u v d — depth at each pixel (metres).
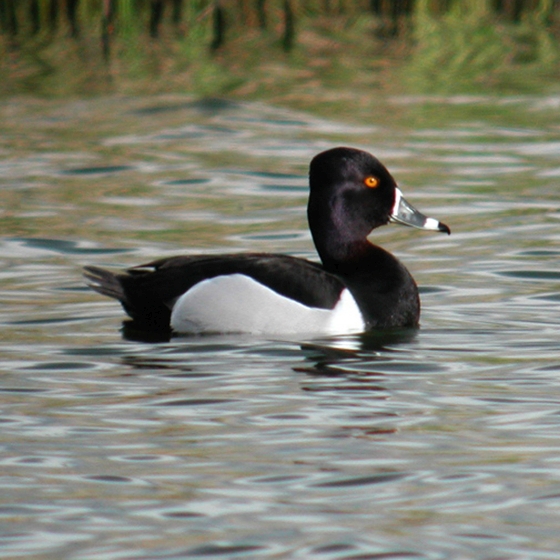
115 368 10.23
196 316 11.54
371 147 20.25
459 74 26.48
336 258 12.33
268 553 6.66
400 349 10.89
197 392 9.53
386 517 7.13
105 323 11.81
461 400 9.31
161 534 6.91
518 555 6.64
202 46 29.14
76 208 16.78
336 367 10.27
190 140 20.98
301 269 11.73
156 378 9.93
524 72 26.73
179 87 24.95
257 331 11.51
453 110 23.12
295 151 20.20
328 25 31.44
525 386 9.66
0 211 16.53
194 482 7.67
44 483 7.66
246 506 7.29
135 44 29.28
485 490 7.52
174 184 18.20
